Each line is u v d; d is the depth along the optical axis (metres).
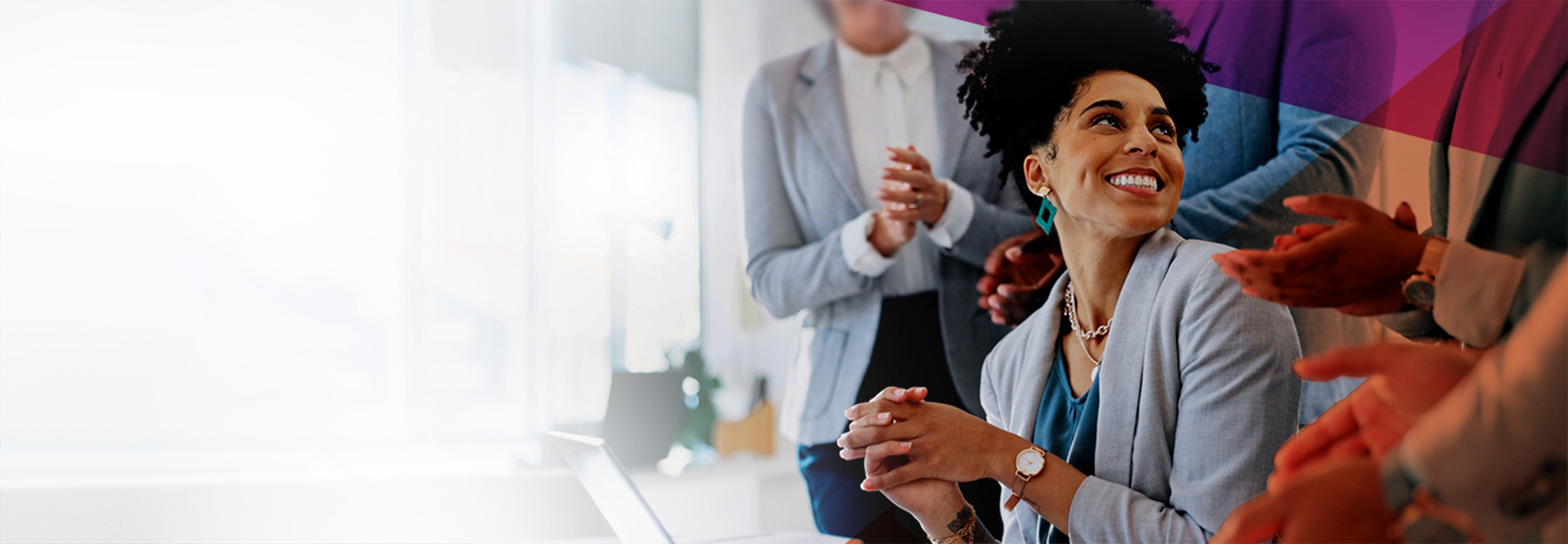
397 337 2.25
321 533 2.01
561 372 2.27
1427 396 0.52
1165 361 1.81
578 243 2.29
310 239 2.21
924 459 1.97
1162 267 1.87
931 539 1.95
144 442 2.03
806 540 2.08
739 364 2.25
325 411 2.19
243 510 1.97
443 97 2.30
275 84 2.21
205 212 2.14
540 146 2.30
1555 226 1.75
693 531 2.20
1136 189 1.93
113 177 2.06
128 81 2.09
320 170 2.23
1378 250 1.80
